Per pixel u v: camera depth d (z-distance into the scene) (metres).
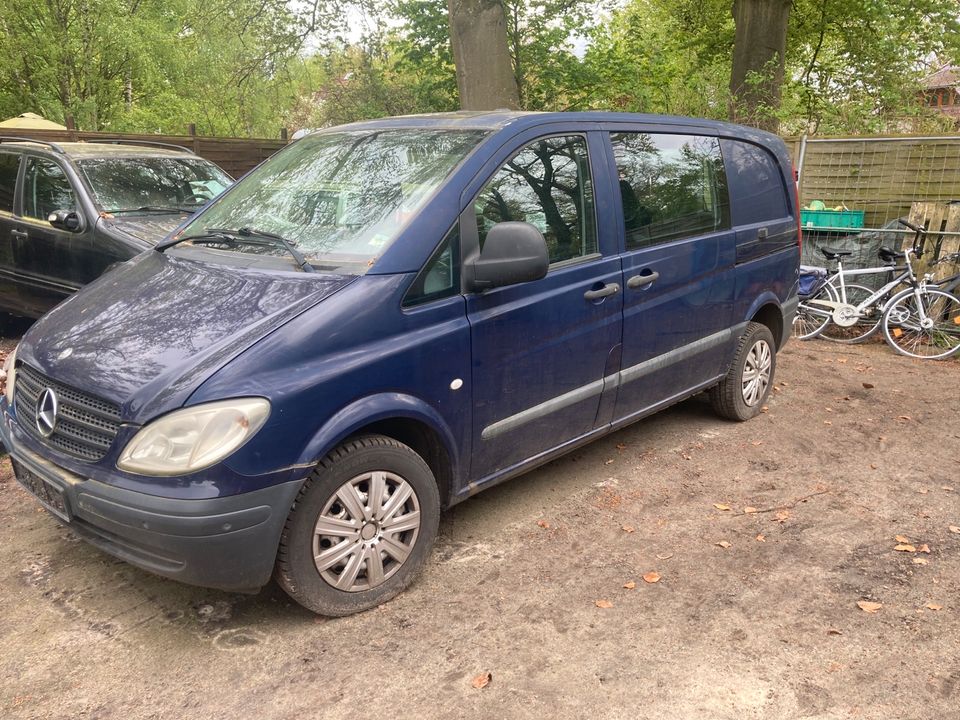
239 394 2.76
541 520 4.08
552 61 12.17
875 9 14.99
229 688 2.78
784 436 5.33
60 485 2.93
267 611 3.25
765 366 5.62
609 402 4.25
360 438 3.11
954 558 3.68
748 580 3.48
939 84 16.56
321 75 15.06
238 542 2.77
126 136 10.98
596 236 4.04
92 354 3.06
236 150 12.51
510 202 3.64
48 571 3.52
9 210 7.07
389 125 4.09
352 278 3.14
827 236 8.87
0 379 4.40
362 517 3.13
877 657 2.93
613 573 3.55
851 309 7.98
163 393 2.77
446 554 3.72
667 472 4.72
